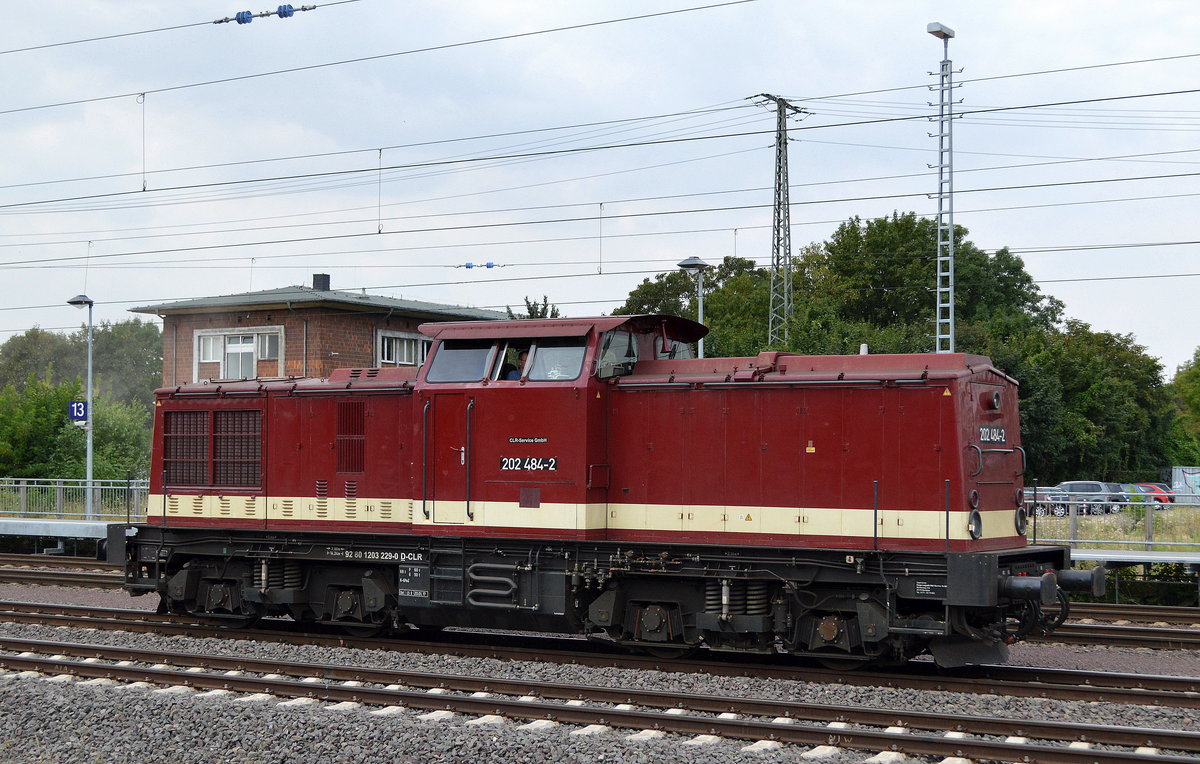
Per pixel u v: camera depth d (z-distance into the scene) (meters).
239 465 16.25
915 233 59.44
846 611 12.54
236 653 14.22
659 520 13.48
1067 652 14.46
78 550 27.94
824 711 10.38
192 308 39.00
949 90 29.19
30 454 38.28
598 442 13.56
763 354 13.35
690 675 12.51
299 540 15.46
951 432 12.07
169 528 16.47
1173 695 11.01
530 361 13.81
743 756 9.21
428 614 14.53
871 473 12.43
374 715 10.58
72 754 9.58
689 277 61.22
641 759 9.06
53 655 13.85
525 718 10.57
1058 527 21.34
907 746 9.32
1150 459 60.91
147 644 14.77
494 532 13.73
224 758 9.35
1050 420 44.69
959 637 12.20
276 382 16.22
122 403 43.25
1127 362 62.19
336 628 16.59
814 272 56.38
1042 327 60.66
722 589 12.88
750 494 13.03
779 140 37.03
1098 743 9.52
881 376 12.45
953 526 11.99
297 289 42.84
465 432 14.02
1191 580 19.94
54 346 85.56
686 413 13.44
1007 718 10.05
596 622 13.52
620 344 14.09
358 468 15.20
